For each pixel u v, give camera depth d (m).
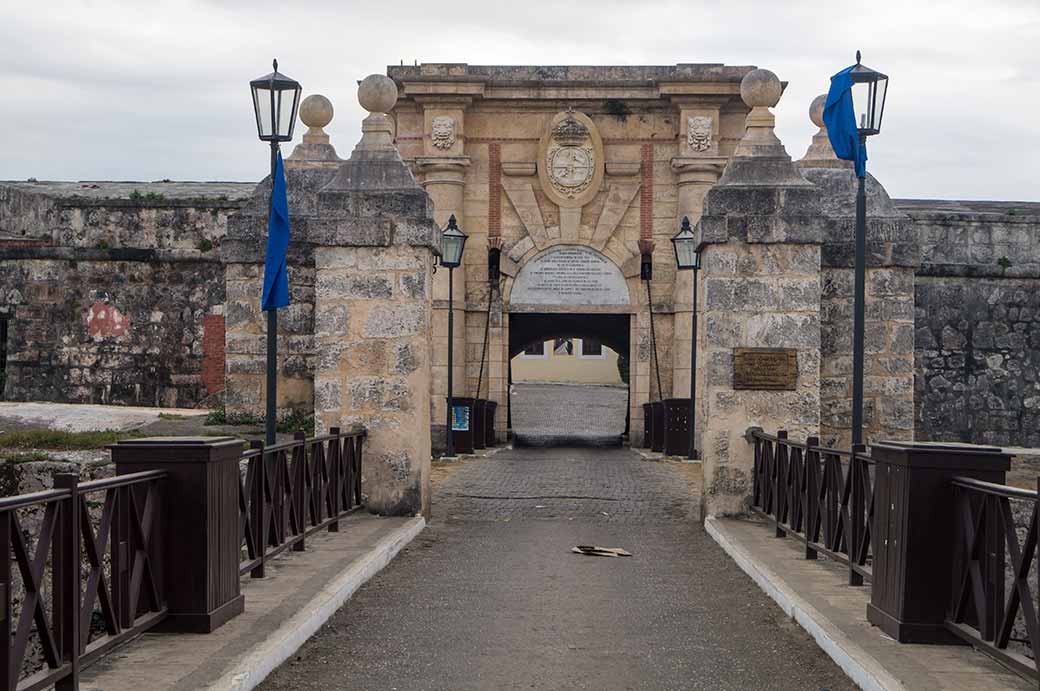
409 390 12.97
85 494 5.86
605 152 26.30
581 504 15.28
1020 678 6.16
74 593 5.56
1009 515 6.07
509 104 26.25
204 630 6.95
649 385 25.97
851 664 6.59
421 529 12.71
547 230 26.23
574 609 8.74
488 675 6.88
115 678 5.98
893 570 7.08
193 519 6.92
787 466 11.35
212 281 24.53
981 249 25.52
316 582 8.85
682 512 14.62
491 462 21.86
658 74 26.03
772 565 9.88
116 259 24.67
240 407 16.55
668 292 26.06
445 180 25.89
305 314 16.12
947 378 23.56
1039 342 23.59
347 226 12.97
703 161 25.59
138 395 24.52
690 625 8.22
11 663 4.98
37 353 24.73
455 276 26.00
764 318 13.12
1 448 14.03
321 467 11.14
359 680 6.71
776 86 13.42
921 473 6.89
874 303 14.51
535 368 56.44
